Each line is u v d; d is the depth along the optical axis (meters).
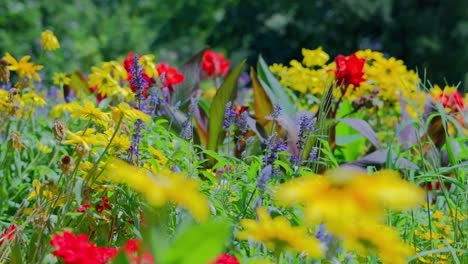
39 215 2.61
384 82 5.77
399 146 4.76
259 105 4.99
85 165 2.76
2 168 3.77
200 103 5.47
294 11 27.30
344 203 1.42
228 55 27.38
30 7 12.34
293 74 6.03
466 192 3.37
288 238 1.76
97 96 5.31
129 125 3.54
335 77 4.82
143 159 3.15
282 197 1.48
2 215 3.87
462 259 3.04
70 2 15.05
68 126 4.47
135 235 2.85
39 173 4.34
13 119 4.70
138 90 3.38
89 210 2.60
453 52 26.28
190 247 1.34
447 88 5.16
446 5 26.58
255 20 27.25
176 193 1.52
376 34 27.38
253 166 3.14
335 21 26.98
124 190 2.80
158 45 25.80
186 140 3.65
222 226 1.33
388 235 1.71
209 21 27.86
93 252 1.97
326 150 4.05
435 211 3.66
